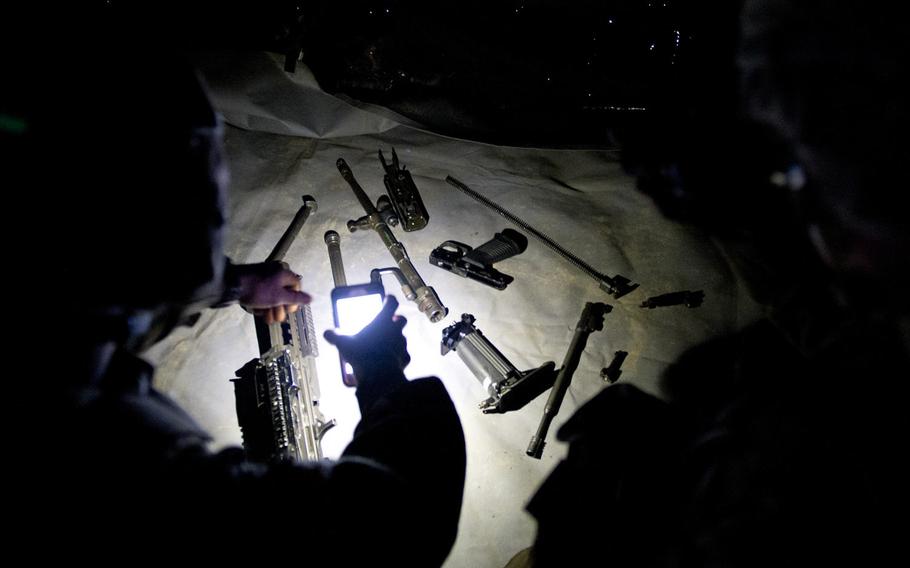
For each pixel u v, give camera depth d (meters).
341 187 3.74
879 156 0.81
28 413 1.05
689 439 1.53
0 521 0.95
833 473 1.00
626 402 2.48
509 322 3.01
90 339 1.24
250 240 3.42
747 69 1.01
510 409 2.59
